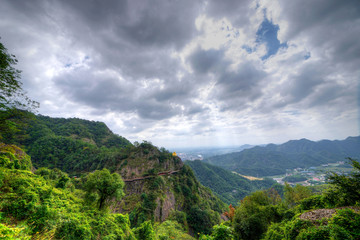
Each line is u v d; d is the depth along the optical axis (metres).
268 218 23.52
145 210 48.62
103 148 110.06
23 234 8.52
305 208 18.17
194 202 66.75
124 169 71.81
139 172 70.81
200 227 50.62
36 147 95.06
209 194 88.75
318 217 12.23
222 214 71.38
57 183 26.30
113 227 17.44
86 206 19.11
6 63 14.95
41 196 14.38
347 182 13.85
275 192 35.38
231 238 11.82
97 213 18.72
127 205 52.41
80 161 90.88
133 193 58.00
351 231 8.37
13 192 12.85
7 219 9.84
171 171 78.88
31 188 14.44
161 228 34.00
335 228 8.40
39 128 117.06
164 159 84.06
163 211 51.91
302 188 32.19
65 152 99.50
